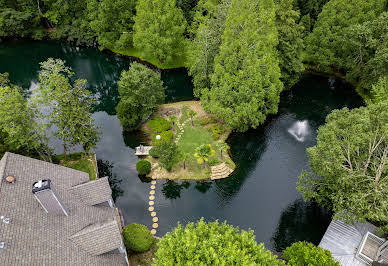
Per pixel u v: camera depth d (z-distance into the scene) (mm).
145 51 62844
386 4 58781
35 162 27672
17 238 20578
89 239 23641
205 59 51125
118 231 24375
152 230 33938
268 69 43938
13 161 25969
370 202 28797
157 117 51125
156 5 58906
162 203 37500
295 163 42719
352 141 28156
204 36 50531
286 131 48844
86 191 27812
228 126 47000
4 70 71125
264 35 44844
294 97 57844
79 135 38375
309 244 26297
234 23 43188
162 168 41656
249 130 49312
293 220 35094
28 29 82062
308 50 61094
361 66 54938
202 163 42188
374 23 51406
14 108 32906
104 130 51031
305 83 62000
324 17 57875
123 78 46562
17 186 24109
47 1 78625
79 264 22125
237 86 44312
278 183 39938
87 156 43438
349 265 28141
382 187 27859
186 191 39062
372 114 28422
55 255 21500
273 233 33750
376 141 29188
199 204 37344
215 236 20531
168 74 66375
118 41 70188
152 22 60531
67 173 29156
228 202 37531
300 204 37031
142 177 41000
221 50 45156
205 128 48688
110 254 24844
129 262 29250
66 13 79250
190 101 56906
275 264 21406
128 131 49250
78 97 38219
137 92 45938
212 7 58188
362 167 31312
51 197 22922
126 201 37781
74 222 24859
